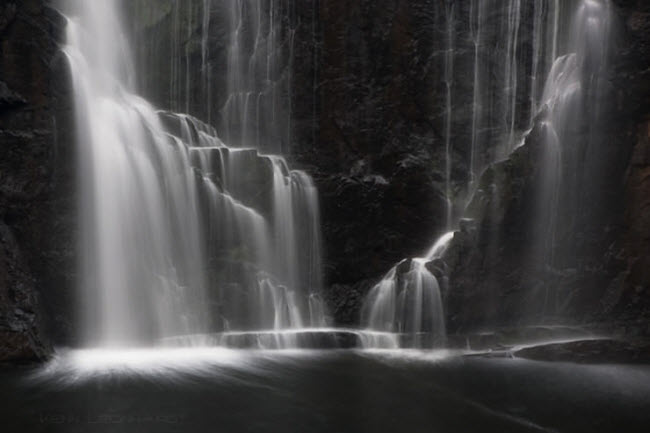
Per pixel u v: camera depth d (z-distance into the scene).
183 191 21.27
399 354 20.00
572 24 24.00
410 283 21.92
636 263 21.98
